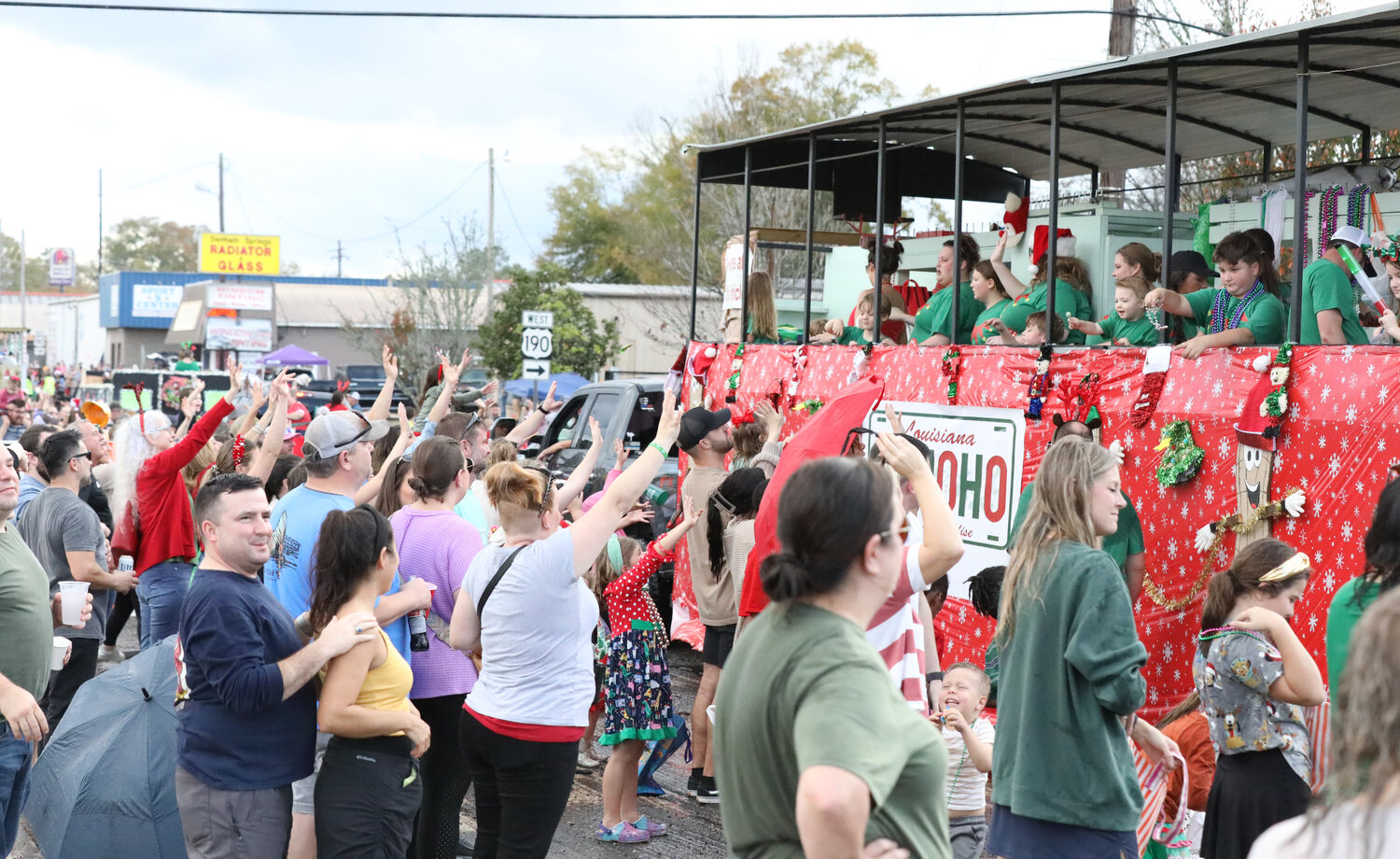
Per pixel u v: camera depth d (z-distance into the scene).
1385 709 1.65
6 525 4.79
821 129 8.08
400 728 4.00
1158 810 4.17
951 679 4.50
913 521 4.17
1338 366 4.78
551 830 4.24
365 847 3.93
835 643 2.20
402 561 4.91
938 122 7.83
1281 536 4.98
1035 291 7.37
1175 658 5.49
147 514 6.79
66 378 40.91
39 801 4.87
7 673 4.66
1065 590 3.45
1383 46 5.10
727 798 2.33
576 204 51.31
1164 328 6.55
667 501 9.67
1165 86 6.26
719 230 26.45
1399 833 1.62
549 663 4.18
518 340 30.34
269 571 5.23
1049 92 6.57
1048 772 3.45
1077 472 3.56
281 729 3.93
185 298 56.62
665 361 30.86
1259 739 4.05
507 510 4.35
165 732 4.84
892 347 7.46
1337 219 6.61
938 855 2.23
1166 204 5.75
